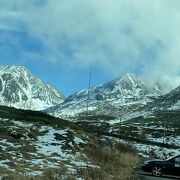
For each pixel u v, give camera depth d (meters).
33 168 23.67
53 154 31.41
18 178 19.00
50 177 19.98
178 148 74.44
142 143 68.88
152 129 145.00
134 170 30.75
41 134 38.31
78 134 40.75
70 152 33.34
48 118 47.06
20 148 30.81
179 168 29.12
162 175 30.23
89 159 31.92
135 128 149.50
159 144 75.19
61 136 38.19
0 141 31.91
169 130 143.75
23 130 37.19
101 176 22.52
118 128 139.75
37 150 31.94
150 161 29.94
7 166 22.98
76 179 20.97
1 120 40.16
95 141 40.59
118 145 41.53
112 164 30.41
